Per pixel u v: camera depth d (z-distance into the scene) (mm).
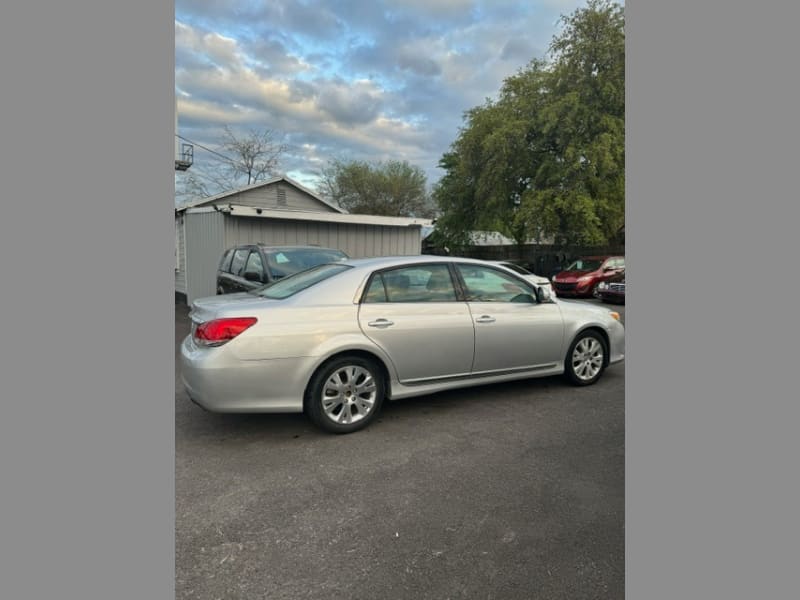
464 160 22750
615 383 5379
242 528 2588
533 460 3418
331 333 3807
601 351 5340
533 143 20656
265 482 3092
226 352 3529
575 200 18422
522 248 26500
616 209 19469
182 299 15344
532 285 4988
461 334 4352
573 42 18938
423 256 4547
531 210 19234
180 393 4961
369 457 3469
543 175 20062
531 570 2270
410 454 3518
